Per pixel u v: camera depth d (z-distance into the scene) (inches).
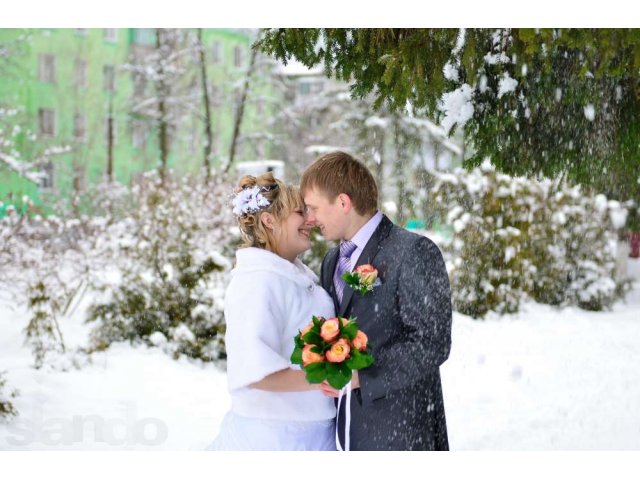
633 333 289.3
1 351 221.6
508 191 322.0
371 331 87.0
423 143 461.7
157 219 260.7
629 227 253.9
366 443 87.7
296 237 92.2
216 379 210.8
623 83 106.3
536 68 102.6
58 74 911.7
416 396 88.0
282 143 782.5
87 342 233.0
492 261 324.5
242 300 85.0
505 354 253.6
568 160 113.8
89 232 310.0
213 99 843.4
